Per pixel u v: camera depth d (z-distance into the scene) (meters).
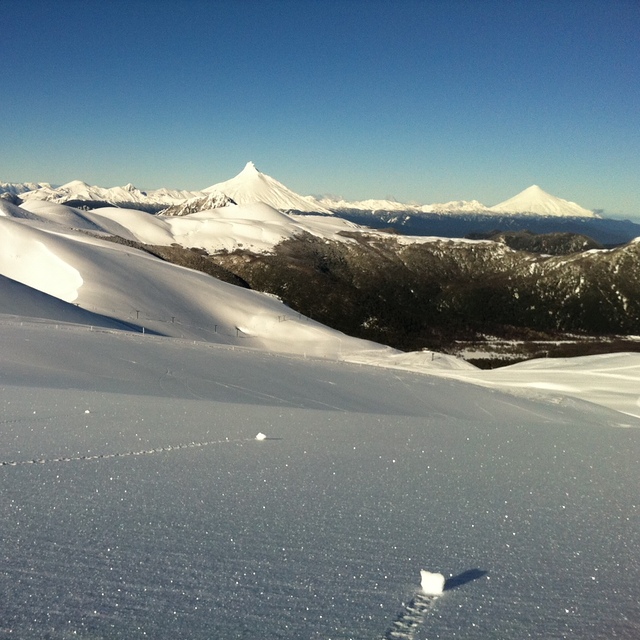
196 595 3.01
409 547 3.80
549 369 35.09
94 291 66.94
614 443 9.33
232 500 4.85
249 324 75.94
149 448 7.19
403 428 10.16
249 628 2.68
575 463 7.26
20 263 72.50
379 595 3.06
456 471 6.45
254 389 18.02
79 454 6.66
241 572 3.31
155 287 76.00
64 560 3.43
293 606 2.90
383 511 4.64
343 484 5.57
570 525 4.41
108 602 2.92
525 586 3.22
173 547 3.68
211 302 79.62
